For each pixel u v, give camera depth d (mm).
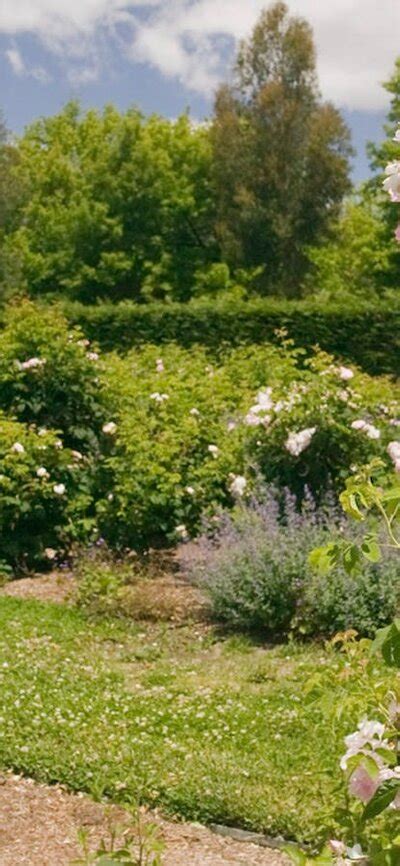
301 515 9344
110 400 11203
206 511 10023
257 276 41344
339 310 19047
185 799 4977
